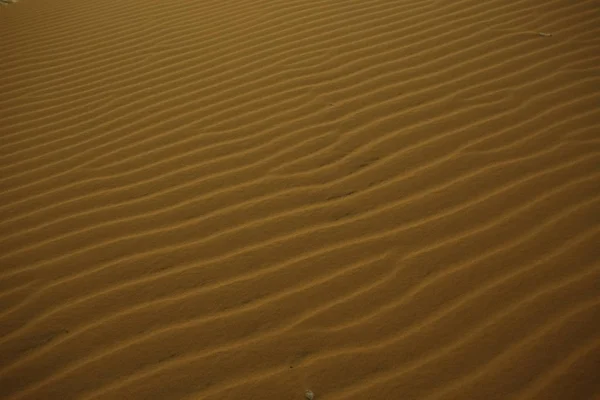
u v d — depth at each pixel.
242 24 4.96
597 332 2.05
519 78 3.59
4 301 2.40
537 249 2.40
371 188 2.84
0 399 2.01
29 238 2.74
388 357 2.07
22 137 3.66
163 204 2.88
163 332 2.22
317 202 2.79
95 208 2.91
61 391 2.04
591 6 4.36
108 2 6.41
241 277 2.43
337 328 2.19
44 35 5.48
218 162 3.16
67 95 4.17
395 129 3.25
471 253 2.42
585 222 2.50
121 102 3.94
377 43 4.23
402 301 2.26
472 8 4.60
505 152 2.97
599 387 1.88
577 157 2.88
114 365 2.11
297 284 2.38
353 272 2.40
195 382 2.04
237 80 3.99
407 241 2.52
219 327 2.23
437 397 1.92
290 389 1.99
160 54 4.62
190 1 5.89
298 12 5.02
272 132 3.36
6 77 4.61
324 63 4.05
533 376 1.94
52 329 2.26
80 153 3.40
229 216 2.76
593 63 3.65
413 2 4.86
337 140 3.21
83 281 2.47
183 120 3.60
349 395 1.96
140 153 3.32
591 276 2.26
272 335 2.18
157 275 2.47
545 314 2.14
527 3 4.55
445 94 3.51
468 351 2.05
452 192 2.75
